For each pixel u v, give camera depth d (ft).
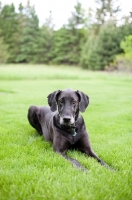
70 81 72.84
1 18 189.98
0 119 21.91
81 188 8.70
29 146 14.05
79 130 13.48
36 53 187.52
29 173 10.08
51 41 185.98
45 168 10.65
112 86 57.06
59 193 8.30
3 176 9.69
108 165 11.75
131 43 88.89
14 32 190.39
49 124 15.15
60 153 12.78
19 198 8.13
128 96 39.73
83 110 13.69
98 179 9.64
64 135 13.26
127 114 24.98
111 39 138.62
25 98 36.19
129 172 10.43
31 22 189.37
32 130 18.54
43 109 17.35
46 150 13.67
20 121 21.15
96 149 13.99
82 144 13.52
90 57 148.05
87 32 175.01
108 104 31.81
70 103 13.08
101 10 166.91
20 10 201.16
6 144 14.35
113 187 8.95
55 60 181.47
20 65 175.11
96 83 65.36
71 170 10.50
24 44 188.34
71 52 176.96
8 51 185.37
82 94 14.01
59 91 13.74
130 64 100.89
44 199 8.05
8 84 59.62
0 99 34.86
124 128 19.26
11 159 11.83
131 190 8.79
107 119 22.68
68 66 177.58
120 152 13.28
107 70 130.21
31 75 82.33
